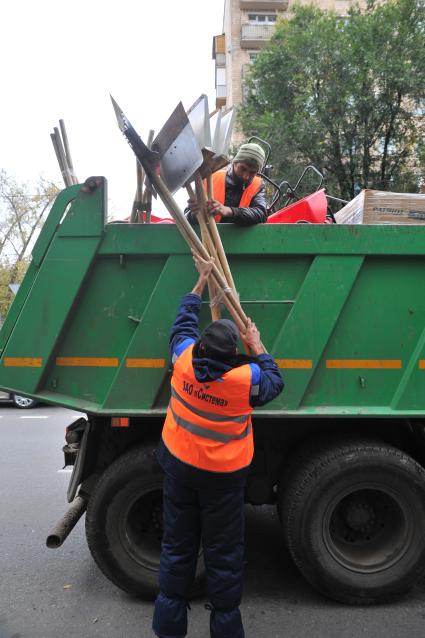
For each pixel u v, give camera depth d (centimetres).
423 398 281
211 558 229
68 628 275
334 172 1362
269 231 273
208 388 221
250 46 2844
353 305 280
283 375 276
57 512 459
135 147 239
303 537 282
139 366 274
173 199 251
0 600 306
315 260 274
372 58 1207
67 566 352
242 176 310
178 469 228
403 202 310
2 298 2098
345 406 281
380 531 306
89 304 279
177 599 233
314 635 263
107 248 271
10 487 532
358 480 279
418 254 275
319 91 1315
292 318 275
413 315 281
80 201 271
